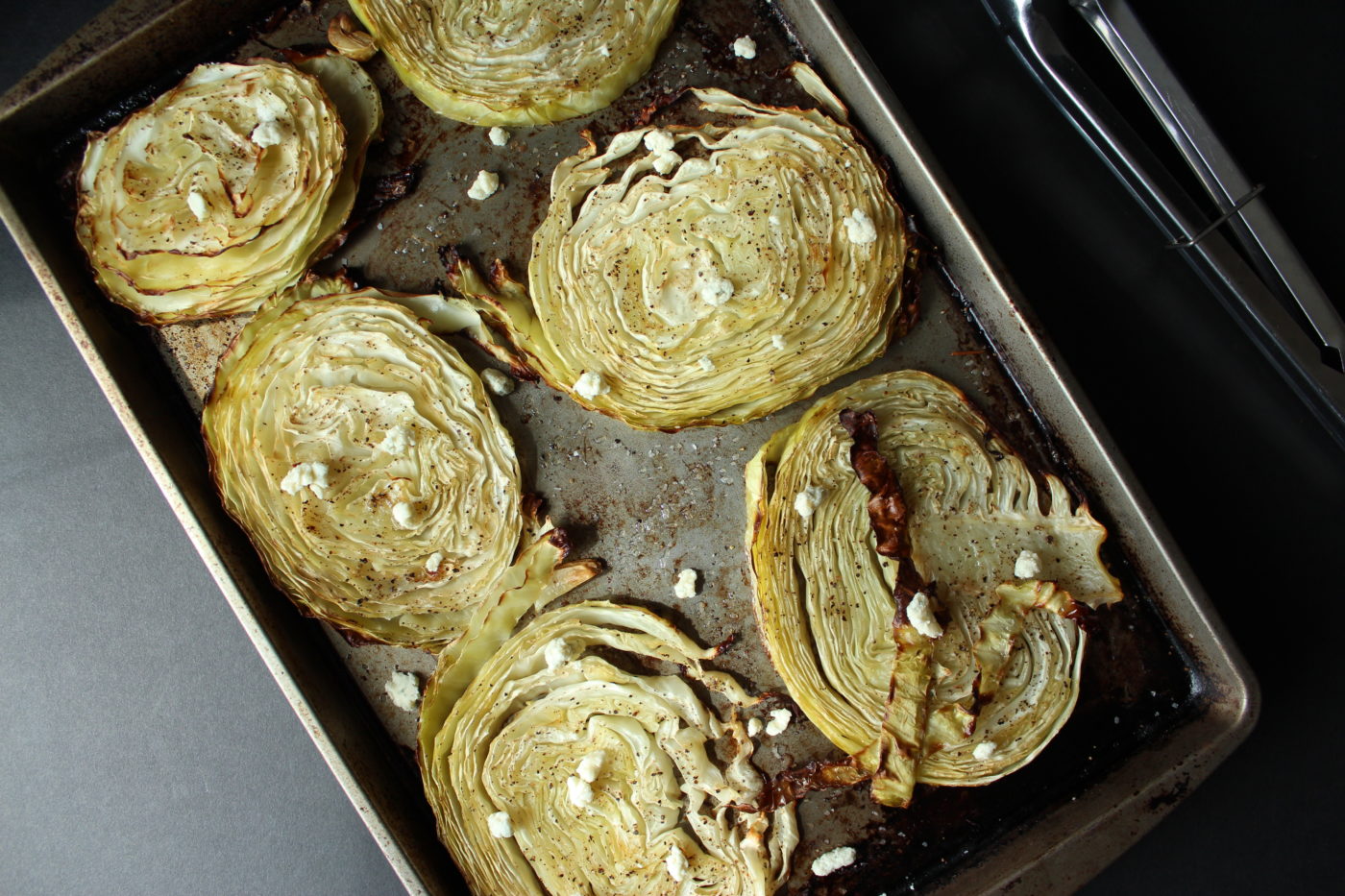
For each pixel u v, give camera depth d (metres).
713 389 0.62
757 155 0.61
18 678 0.69
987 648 0.61
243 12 0.64
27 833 0.69
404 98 0.64
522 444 0.63
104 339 0.63
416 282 0.64
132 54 0.63
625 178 0.62
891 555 0.60
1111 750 0.62
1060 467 0.62
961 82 0.65
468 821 0.63
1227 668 0.60
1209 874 0.64
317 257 0.64
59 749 0.69
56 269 0.63
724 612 0.63
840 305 0.61
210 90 0.62
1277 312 0.62
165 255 0.63
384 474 0.63
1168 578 0.60
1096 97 0.63
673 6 0.62
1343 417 0.62
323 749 0.61
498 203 0.64
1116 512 0.61
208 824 0.68
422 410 0.62
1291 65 0.65
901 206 0.61
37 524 0.69
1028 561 0.60
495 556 0.63
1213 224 0.62
